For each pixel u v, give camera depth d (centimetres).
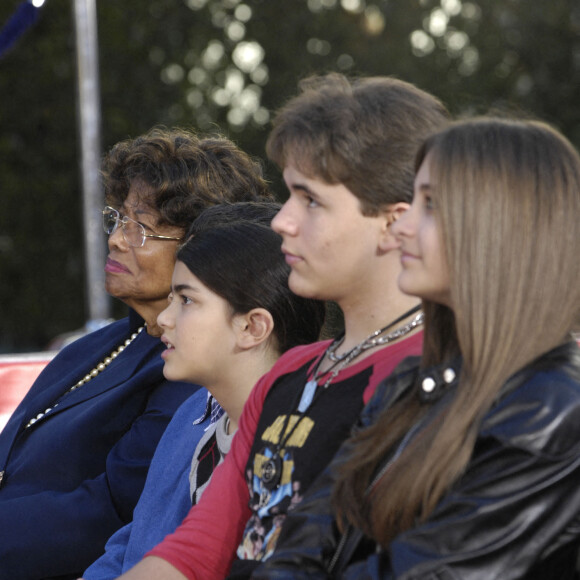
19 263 2891
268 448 360
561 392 275
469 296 289
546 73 3291
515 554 271
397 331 353
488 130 300
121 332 646
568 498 274
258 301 435
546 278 287
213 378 443
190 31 3000
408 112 354
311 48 3091
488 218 289
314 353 384
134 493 541
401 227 309
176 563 379
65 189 2858
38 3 1262
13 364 759
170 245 571
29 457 593
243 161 609
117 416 578
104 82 2819
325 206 354
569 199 292
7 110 2775
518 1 3291
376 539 294
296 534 316
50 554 541
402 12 3155
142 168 571
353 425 334
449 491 280
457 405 286
